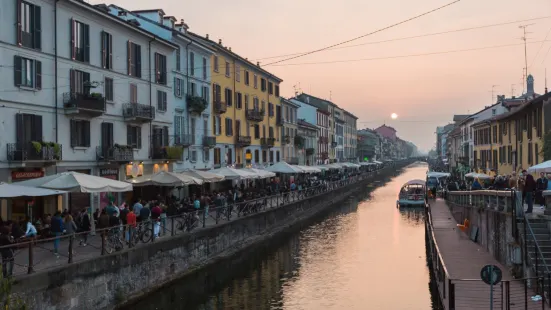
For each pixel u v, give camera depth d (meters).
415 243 33.12
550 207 18.30
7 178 22.58
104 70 29.05
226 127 48.38
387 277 23.91
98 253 18.03
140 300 19.31
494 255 21.47
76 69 26.72
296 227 40.22
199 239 24.83
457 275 18.31
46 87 24.77
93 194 27.94
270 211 36.34
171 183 27.39
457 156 95.31
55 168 25.31
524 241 16.80
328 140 96.19
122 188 21.11
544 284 14.96
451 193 40.56
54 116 25.31
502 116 45.38
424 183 55.66
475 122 65.62
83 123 27.58
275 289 21.80
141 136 33.03
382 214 48.84
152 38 33.75
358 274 24.55
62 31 25.80
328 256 28.86
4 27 22.39
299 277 23.92
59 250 18.36
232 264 26.58
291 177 59.47
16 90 23.03
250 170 40.09
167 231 24.11
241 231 30.66
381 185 90.12
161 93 35.56
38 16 24.31
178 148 36.62
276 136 64.19
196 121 41.66
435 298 19.75
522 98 61.12
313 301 20.03
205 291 21.34
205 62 43.66
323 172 71.44
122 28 30.70
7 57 22.53
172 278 22.05
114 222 20.59
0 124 22.22
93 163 28.11
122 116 30.78
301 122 77.19
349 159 119.69
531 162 36.81
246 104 53.62
